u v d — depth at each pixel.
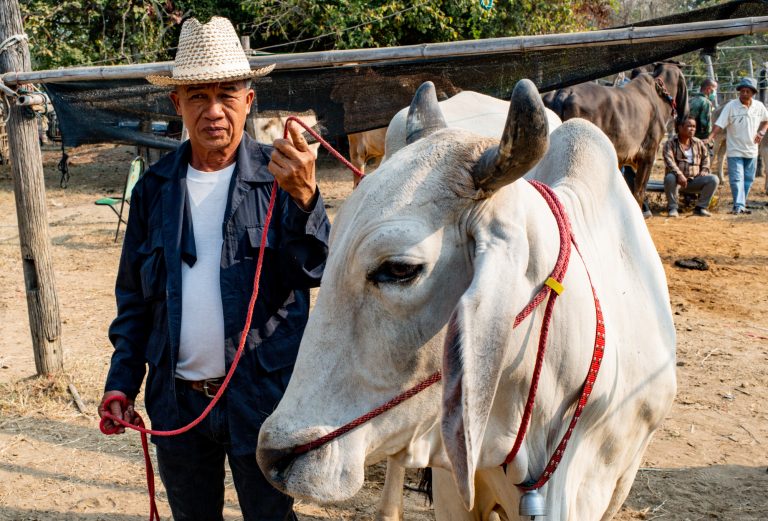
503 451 1.97
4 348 5.88
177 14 14.01
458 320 1.59
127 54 13.52
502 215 1.75
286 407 1.81
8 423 4.64
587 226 2.33
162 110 4.95
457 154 1.76
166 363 2.45
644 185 10.26
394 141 2.73
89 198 12.73
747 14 4.08
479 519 2.45
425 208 1.72
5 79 4.80
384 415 1.80
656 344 2.43
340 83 4.57
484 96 4.39
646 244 2.61
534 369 1.91
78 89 4.95
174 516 2.67
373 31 13.19
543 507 2.00
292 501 2.58
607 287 2.30
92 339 6.04
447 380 1.59
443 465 1.97
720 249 8.89
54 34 13.88
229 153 2.45
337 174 14.98
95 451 4.35
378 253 1.69
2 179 15.04
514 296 1.68
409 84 4.48
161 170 2.48
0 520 3.66
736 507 3.76
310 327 1.81
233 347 2.38
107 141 5.11
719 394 5.02
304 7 13.05
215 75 2.31
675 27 3.58
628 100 9.62
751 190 13.16
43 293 5.07
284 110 4.65
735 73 22.64
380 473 4.14
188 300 2.40
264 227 2.33
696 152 10.83
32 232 4.99
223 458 2.67
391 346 1.75
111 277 7.92
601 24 18.94
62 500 3.85
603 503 2.34
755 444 4.37
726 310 6.77
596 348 2.05
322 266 2.40
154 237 2.43
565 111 9.36
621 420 2.30
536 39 3.80
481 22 13.93
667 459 4.21
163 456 2.52
